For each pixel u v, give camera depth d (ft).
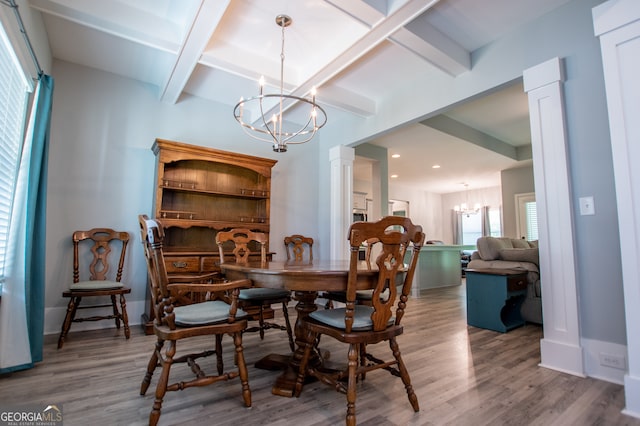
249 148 13.55
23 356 6.59
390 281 5.41
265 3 7.59
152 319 9.45
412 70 10.36
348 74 10.60
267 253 11.96
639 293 5.45
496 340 9.22
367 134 12.70
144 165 11.25
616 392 5.95
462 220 33.50
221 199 12.88
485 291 10.54
